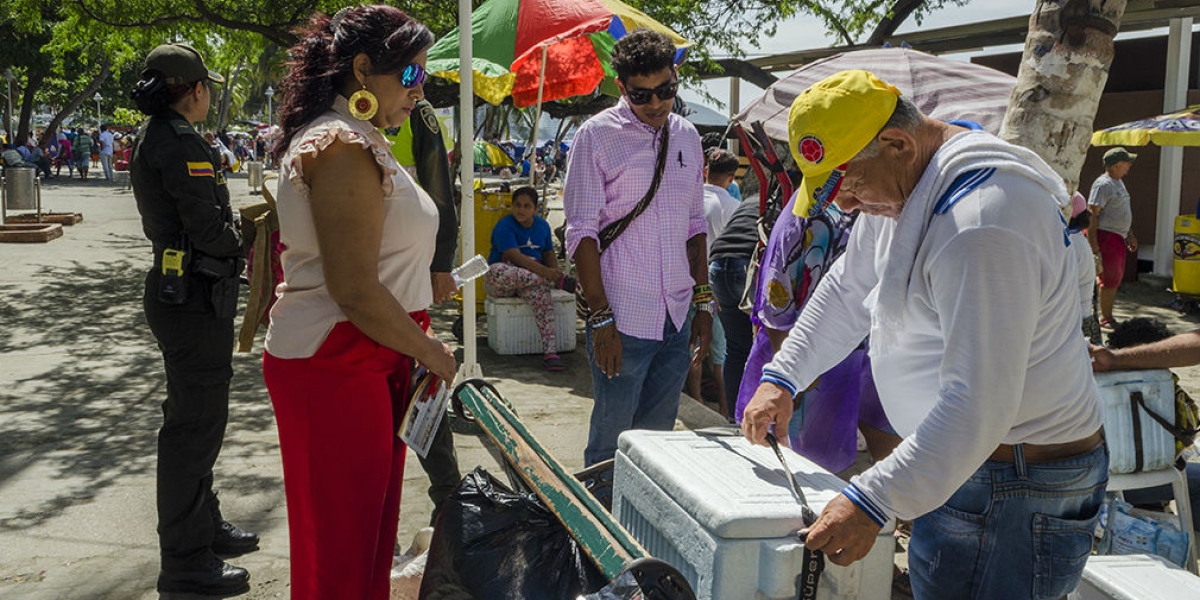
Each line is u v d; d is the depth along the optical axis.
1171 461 3.42
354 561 2.42
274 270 3.41
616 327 3.45
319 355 2.34
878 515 1.80
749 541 2.03
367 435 2.38
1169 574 2.73
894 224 2.10
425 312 2.56
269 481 4.44
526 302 7.20
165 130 3.11
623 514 2.62
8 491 4.26
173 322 3.16
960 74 6.14
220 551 3.64
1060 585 1.98
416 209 2.38
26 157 31.22
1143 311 11.09
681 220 3.52
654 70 3.31
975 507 1.96
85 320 8.27
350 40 2.29
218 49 15.09
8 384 6.10
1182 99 12.63
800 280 3.37
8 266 11.16
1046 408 1.87
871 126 1.82
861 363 3.42
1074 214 4.64
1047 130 3.62
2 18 28.25
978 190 1.73
